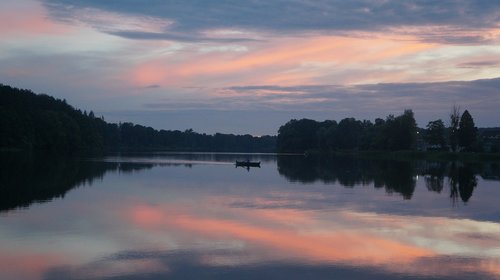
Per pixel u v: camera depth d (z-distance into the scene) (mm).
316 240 26469
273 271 20672
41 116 153125
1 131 137625
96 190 48469
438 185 59281
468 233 28938
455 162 120500
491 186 58688
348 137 199625
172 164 102000
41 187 49812
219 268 21016
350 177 69438
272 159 141875
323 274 20344
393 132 159125
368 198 44656
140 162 108062
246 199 42812
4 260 21984
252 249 24312
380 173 78625
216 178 65625
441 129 154875
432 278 19969
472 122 143750
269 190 50594
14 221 30703
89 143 181750
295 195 46219
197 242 25641
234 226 30062
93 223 30438
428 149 163625
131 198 42688
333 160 132250
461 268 21375
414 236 27844
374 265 21672
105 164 95375
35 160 102125
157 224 30406
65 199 41250
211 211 35781
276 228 29609
